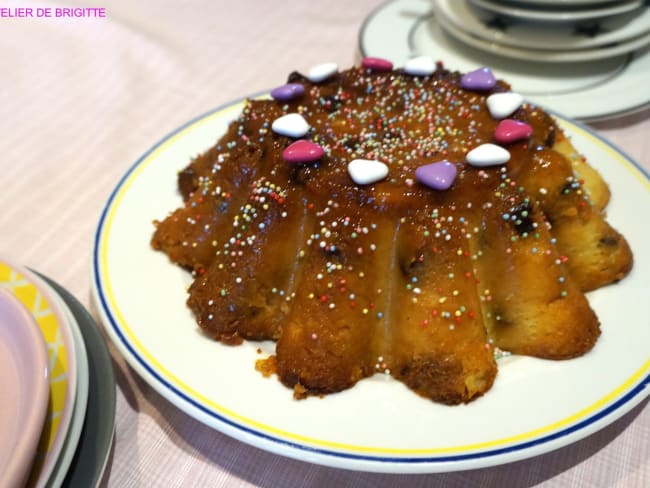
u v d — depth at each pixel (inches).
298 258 8.7
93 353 7.7
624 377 7.7
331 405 7.7
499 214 8.3
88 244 10.6
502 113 9.2
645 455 7.4
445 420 7.4
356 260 8.1
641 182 10.5
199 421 7.6
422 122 9.4
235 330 8.6
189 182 10.6
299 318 8.1
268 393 7.8
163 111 13.6
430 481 7.2
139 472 7.4
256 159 9.0
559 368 8.1
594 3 12.3
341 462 6.9
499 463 6.9
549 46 12.9
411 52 14.2
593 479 7.2
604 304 8.9
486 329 8.6
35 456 6.2
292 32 15.8
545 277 8.3
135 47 15.5
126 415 7.9
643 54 13.7
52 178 12.0
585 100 12.5
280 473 7.4
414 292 8.1
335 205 8.2
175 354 8.2
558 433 7.1
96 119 13.5
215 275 8.8
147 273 9.4
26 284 7.9
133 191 10.7
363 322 8.1
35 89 14.3
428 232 8.0
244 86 14.2
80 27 16.1
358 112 9.7
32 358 6.5
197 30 16.0
